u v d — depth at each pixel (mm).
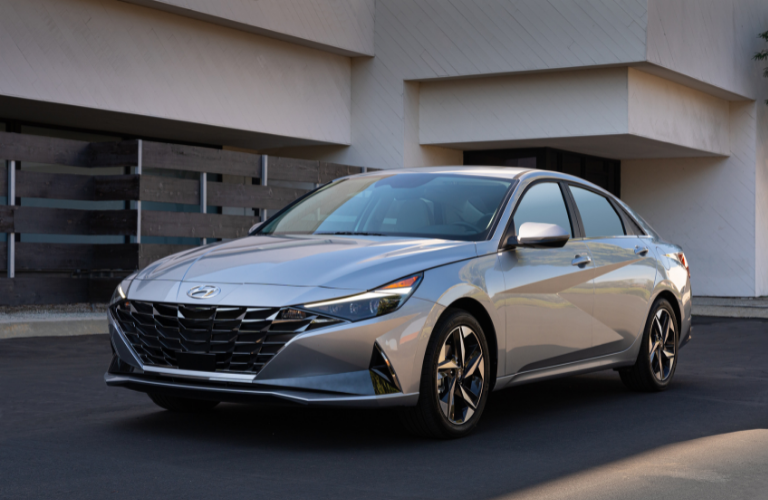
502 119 15250
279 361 3957
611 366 5715
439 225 4918
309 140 15422
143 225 11133
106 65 12203
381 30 15727
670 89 15469
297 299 3998
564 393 6125
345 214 5242
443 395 4352
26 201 12094
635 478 3668
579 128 14625
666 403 5711
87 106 11984
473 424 4523
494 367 4652
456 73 15164
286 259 4348
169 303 4184
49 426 4652
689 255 18250
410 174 5559
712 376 7145
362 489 3434
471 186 5207
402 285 4164
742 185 17641
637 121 14430
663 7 14117
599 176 18188
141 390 4344
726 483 3598
